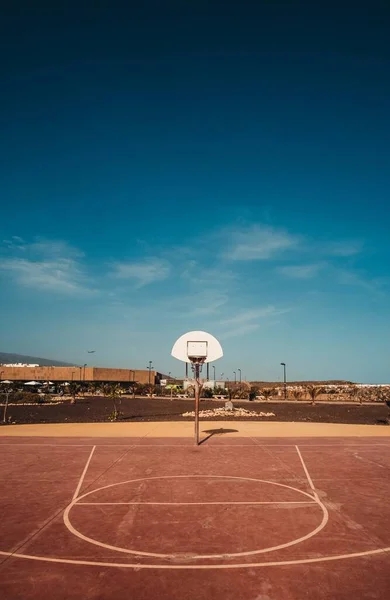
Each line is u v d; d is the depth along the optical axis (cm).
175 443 1591
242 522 699
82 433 1902
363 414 3303
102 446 1511
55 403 4491
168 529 665
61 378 7825
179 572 512
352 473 1082
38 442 1605
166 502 820
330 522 700
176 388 7481
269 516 732
